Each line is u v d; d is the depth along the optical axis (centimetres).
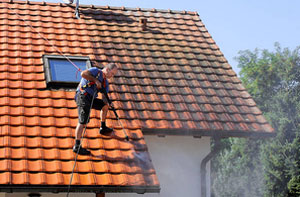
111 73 873
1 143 843
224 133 1005
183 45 1271
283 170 1973
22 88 989
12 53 1095
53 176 802
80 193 889
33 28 1195
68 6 1335
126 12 1376
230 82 1169
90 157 856
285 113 2109
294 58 2283
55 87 1011
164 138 1014
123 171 845
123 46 1209
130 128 952
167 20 1380
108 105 897
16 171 795
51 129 898
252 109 1095
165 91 1080
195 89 1112
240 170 2475
